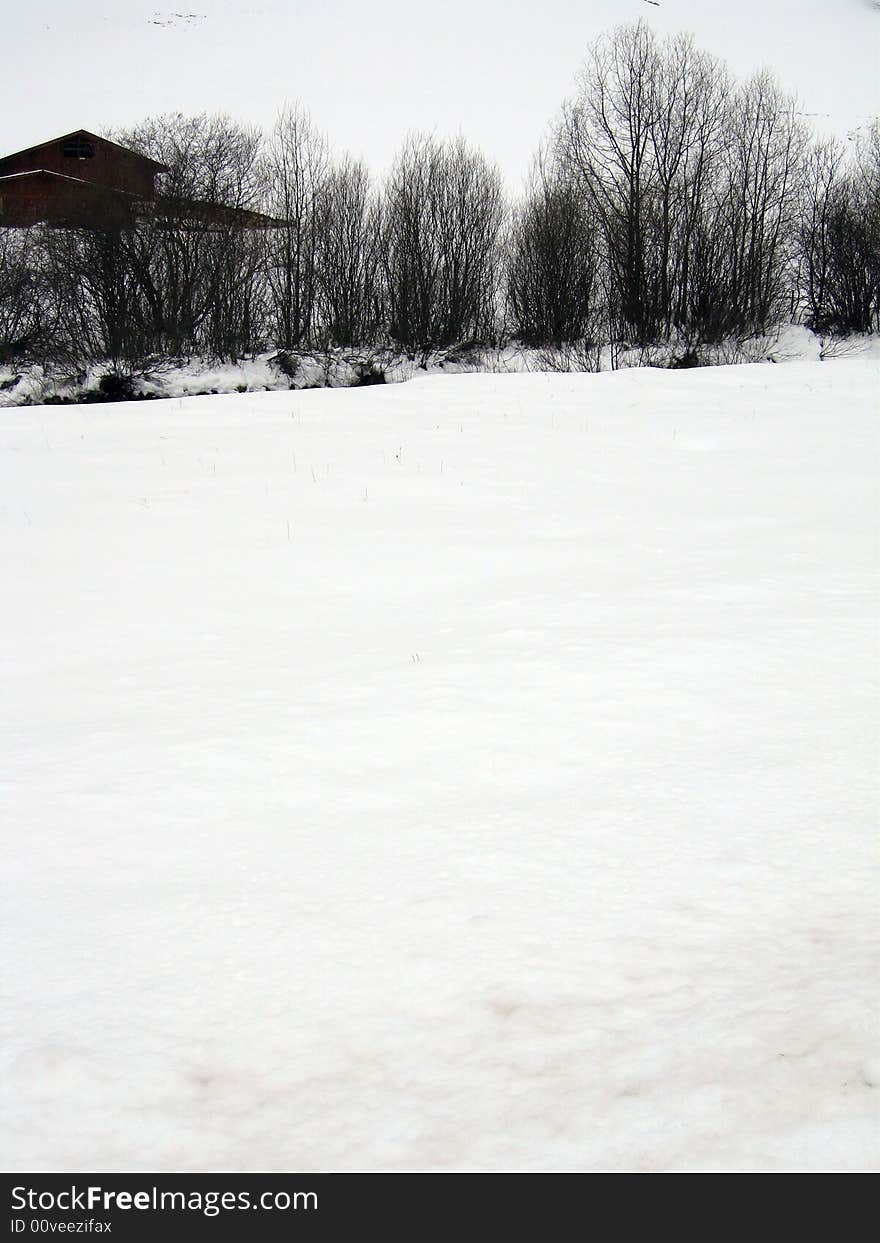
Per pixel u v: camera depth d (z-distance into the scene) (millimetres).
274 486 14430
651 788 4863
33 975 3639
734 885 3975
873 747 5227
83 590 10273
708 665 6668
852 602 8055
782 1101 2828
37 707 7078
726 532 11344
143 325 37812
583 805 4727
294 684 7059
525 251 41625
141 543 11930
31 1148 2850
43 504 13812
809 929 3668
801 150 43969
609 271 41500
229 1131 2889
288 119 43656
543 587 9453
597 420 18766
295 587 10102
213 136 41281
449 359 39344
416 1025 3262
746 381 22719
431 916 3850
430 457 15977
